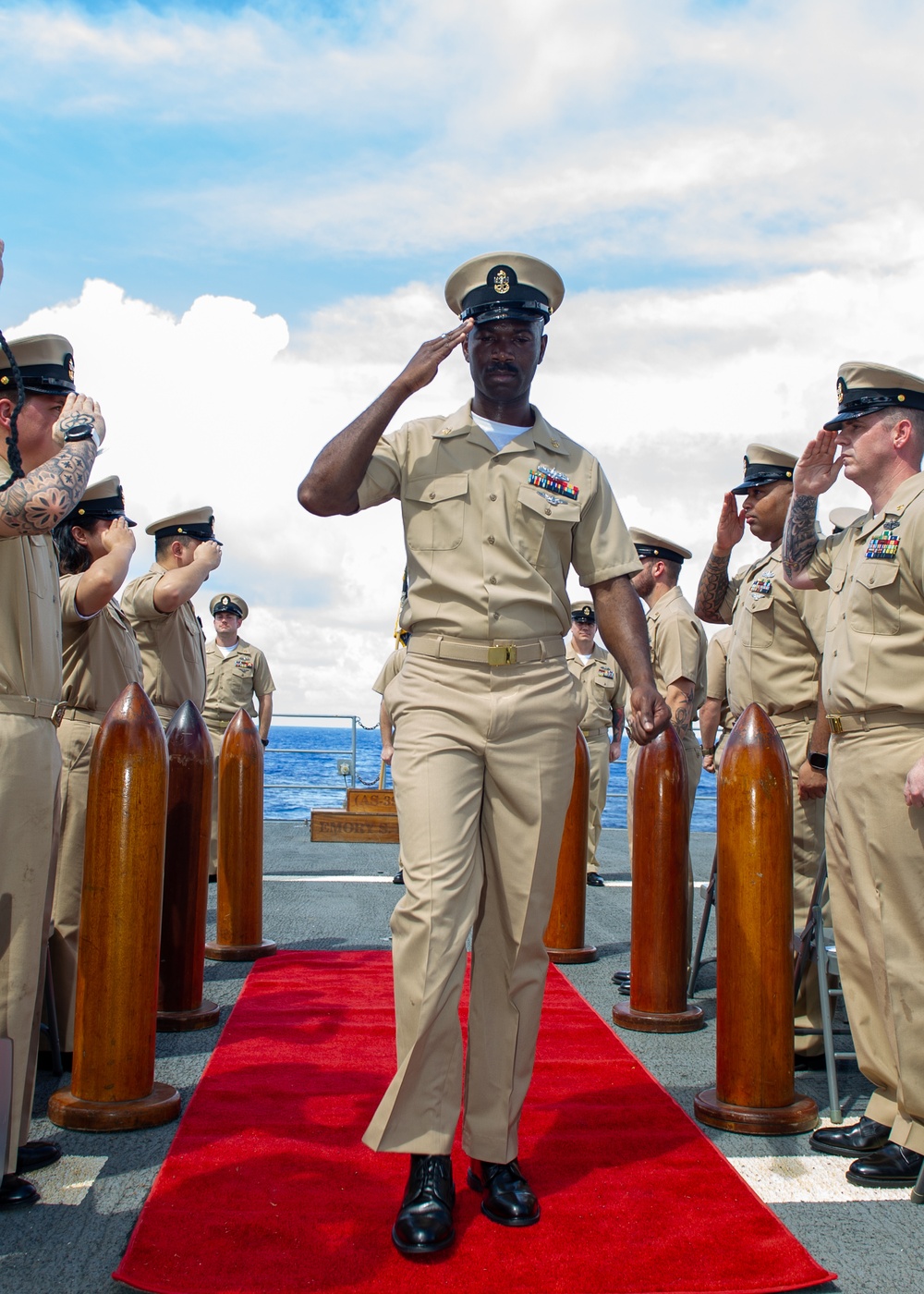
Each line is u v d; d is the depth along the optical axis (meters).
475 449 2.97
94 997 3.37
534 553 2.93
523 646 2.85
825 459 3.57
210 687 10.09
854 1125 3.41
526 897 2.83
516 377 2.99
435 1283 2.39
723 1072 3.50
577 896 5.95
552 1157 3.12
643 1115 3.48
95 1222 2.70
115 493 4.35
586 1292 2.35
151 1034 3.45
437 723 2.81
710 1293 2.35
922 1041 2.99
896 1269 2.53
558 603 2.98
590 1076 3.89
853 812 3.18
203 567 5.99
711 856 10.12
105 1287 2.39
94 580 3.74
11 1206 2.77
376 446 2.99
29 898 2.90
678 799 4.67
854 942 3.30
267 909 7.23
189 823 4.52
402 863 2.77
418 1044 2.62
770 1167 3.12
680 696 5.50
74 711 4.06
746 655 4.43
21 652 2.91
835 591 3.38
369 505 2.95
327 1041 4.23
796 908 4.30
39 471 2.82
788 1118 3.39
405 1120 2.63
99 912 3.37
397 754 2.87
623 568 3.04
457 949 2.67
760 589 4.36
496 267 2.97
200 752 4.54
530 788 2.83
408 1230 2.53
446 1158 2.68
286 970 5.45
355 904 7.48
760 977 3.44
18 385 2.87
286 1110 3.45
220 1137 3.21
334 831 11.00
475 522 2.91
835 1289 2.43
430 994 2.62
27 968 2.88
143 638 6.09
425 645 2.89
